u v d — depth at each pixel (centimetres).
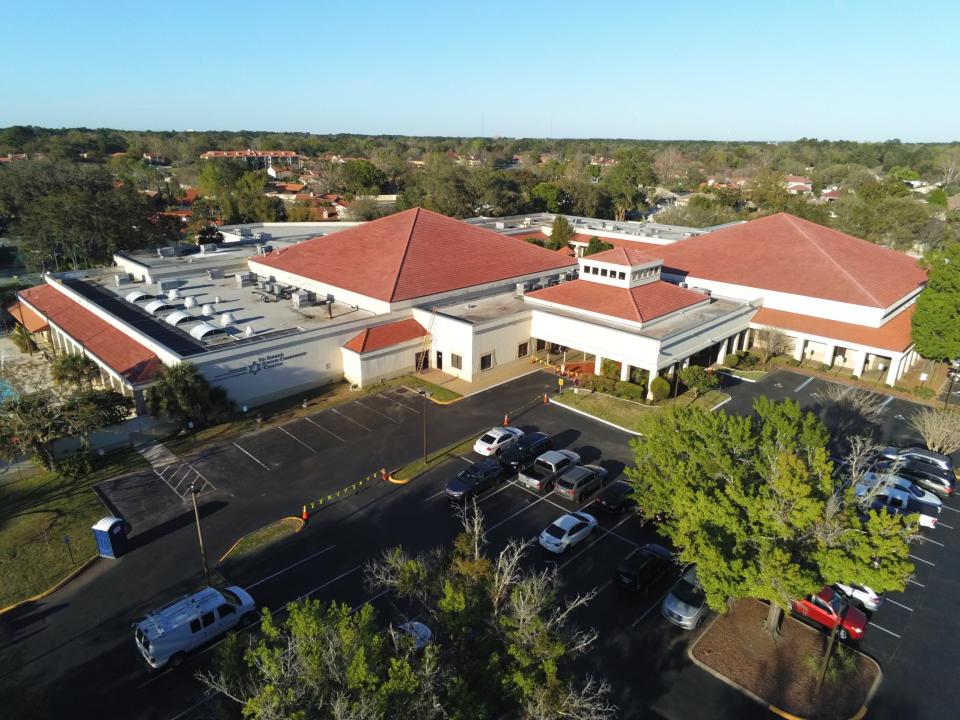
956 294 4578
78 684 2188
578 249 8662
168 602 2580
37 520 3134
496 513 3216
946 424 3641
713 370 5150
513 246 6606
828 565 2033
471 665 1734
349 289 5406
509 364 5169
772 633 2408
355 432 4062
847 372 5194
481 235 6569
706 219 10550
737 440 2492
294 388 4625
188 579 2719
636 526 3141
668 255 6738
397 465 3662
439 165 15825
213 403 4094
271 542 2964
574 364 5234
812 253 5919
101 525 2816
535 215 10381
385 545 2950
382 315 5097
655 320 4762
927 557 2942
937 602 2642
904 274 6016
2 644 2362
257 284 6062
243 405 4347
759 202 12069
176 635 2234
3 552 2894
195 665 2278
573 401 4525
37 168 10344
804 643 2383
